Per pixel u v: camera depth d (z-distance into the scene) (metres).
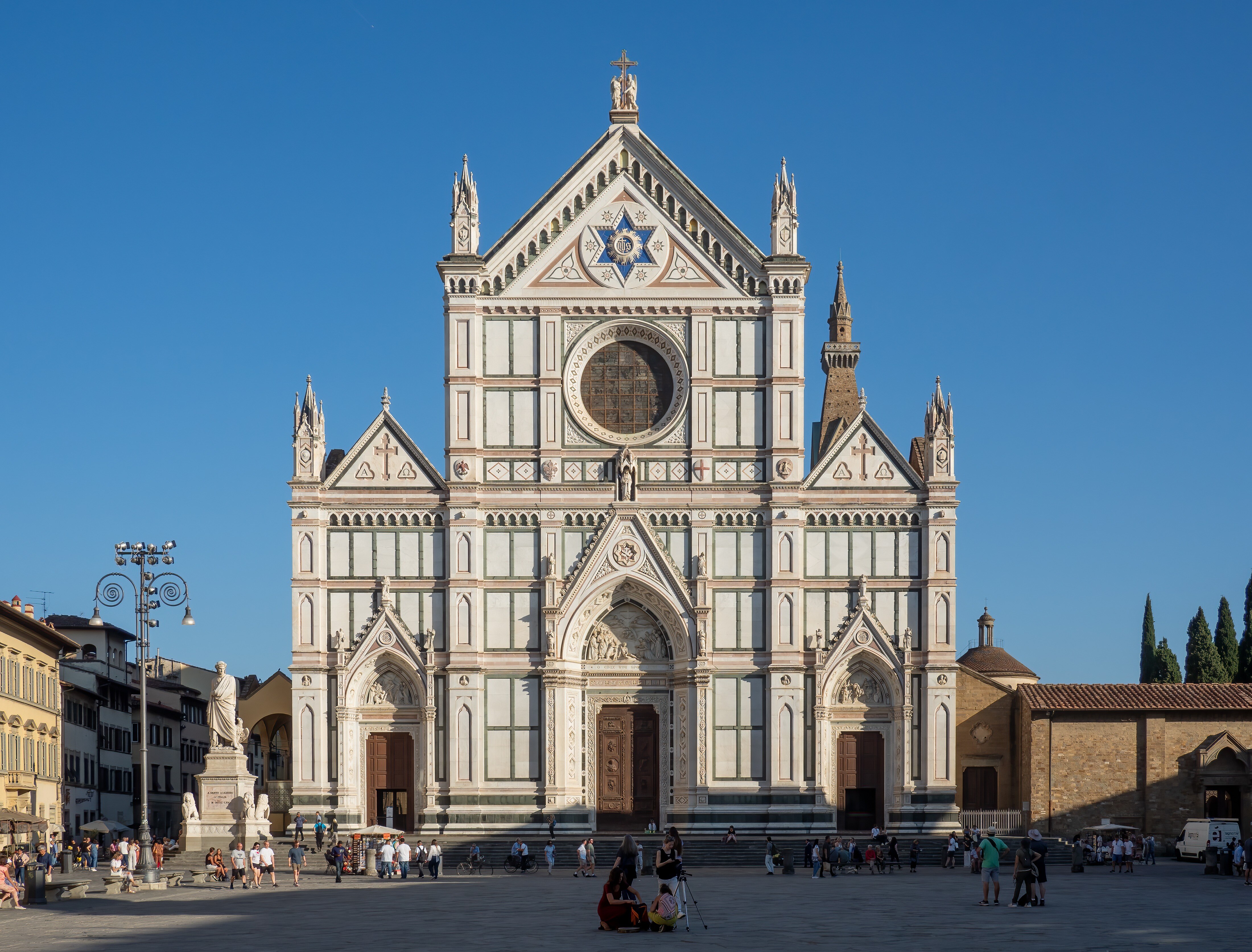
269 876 85.25
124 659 149.00
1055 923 52.22
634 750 100.19
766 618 99.19
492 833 97.25
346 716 98.00
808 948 44.12
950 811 97.12
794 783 97.44
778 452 99.75
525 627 99.25
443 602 99.25
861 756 98.94
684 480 100.19
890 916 55.56
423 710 98.25
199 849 92.50
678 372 101.25
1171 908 59.16
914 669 98.44
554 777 97.56
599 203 102.00
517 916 56.66
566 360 101.12
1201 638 139.12
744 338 101.12
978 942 45.56
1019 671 129.00
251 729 109.94
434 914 57.72
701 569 99.19
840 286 170.50
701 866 93.00
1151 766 101.81
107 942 47.72
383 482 100.06
